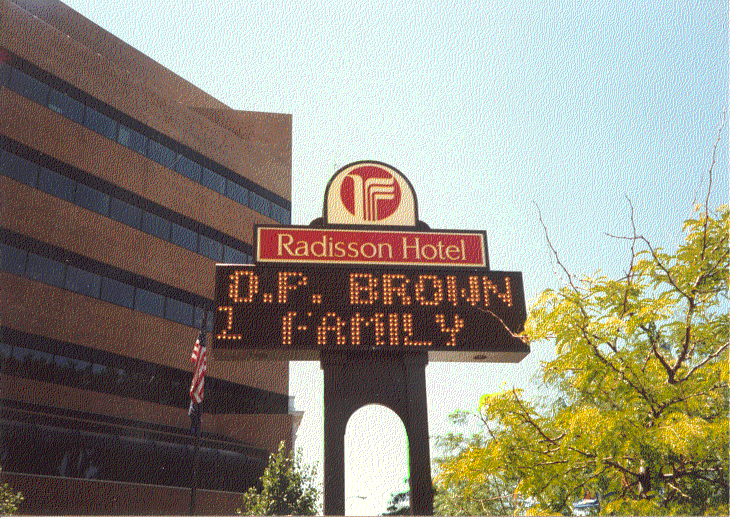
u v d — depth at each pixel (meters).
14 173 26.70
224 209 35.75
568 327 9.14
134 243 30.72
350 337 11.30
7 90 27.31
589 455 8.91
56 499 23.98
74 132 29.53
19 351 24.94
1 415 23.48
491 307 11.79
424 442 10.81
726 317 9.41
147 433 28.34
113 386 27.94
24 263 26.09
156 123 33.44
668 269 9.63
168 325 31.16
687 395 8.88
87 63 30.95
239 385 33.03
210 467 29.89
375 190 12.64
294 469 26.02
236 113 39.84
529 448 9.28
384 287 11.77
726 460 8.62
